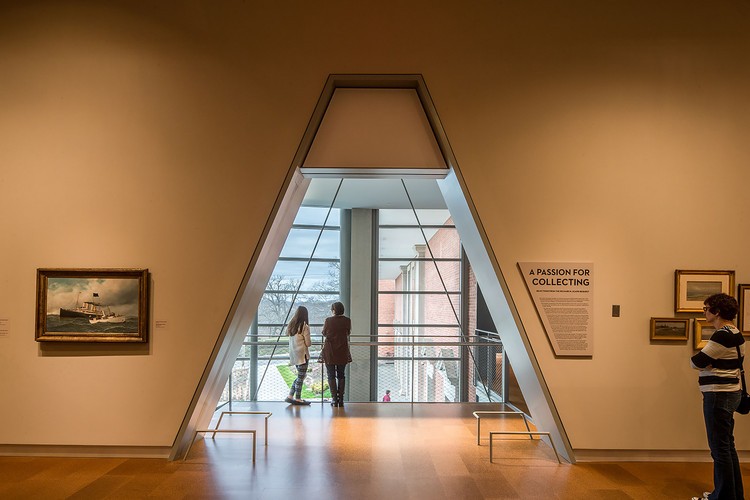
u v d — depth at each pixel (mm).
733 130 6371
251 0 6418
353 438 6934
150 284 6293
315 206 14547
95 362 6246
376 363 14031
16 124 6348
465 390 14703
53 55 6371
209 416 7152
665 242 6316
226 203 6328
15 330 6262
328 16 6410
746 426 6238
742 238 6320
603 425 6211
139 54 6375
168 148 6352
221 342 6230
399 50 6395
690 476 5656
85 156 6332
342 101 6527
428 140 6527
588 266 6289
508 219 6328
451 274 15047
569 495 5043
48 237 6305
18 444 6211
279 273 14602
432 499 4902
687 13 6402
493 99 6375
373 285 14758
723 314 4781
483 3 6426
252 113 6367
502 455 6273
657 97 6375
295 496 4949
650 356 6266
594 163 6348
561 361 6262
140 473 5590
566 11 6414
